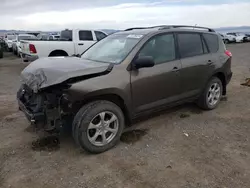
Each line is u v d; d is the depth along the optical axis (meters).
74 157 3.29
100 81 3.26
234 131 4.14
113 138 3.49
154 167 3.05
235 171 2.97
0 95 6.49
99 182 2.78
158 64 3.96
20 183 2.76
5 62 14.95
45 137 3.86
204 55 4.76
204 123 4.46
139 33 4.14
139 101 3.75
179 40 4.39
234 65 11.80
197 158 3.26
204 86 4.81
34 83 3.24
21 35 20.45
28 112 3.30
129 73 3.57
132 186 2.70
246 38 37.16
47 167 3.07
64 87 3.14
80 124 3.18
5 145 3.62
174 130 4.15
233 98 6.05
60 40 10.40
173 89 4.22
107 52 4.11
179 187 2.68
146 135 3.95
